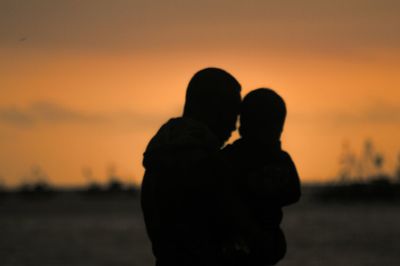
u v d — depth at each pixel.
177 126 6.30
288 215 159.25
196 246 6.13
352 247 71.81
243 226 6.08
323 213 162.88
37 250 72.88
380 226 110.31
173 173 6.17
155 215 6.32
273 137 6.64
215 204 6.10
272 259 6.27
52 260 62.97
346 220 130.88
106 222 138.62
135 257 64.88
